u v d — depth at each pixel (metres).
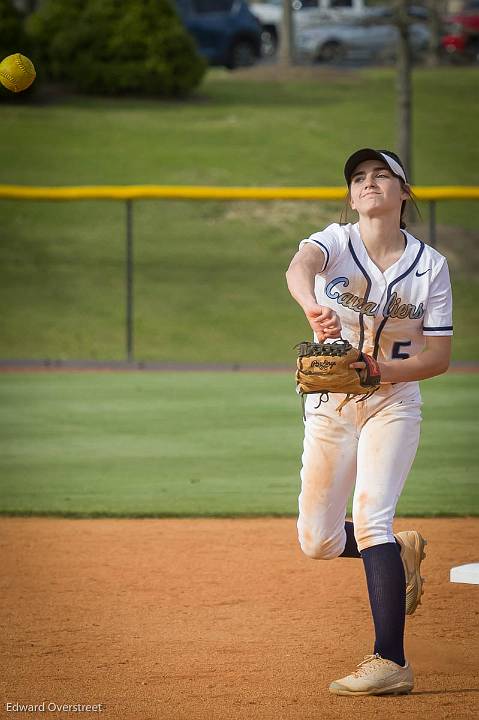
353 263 15.75
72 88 111.69
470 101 115.38
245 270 77.69
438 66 135.00
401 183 15.98
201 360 63.09
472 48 135.50
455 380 51.88
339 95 116.38
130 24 108.38
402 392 16.02
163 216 85.94
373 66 134.12
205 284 75.31
